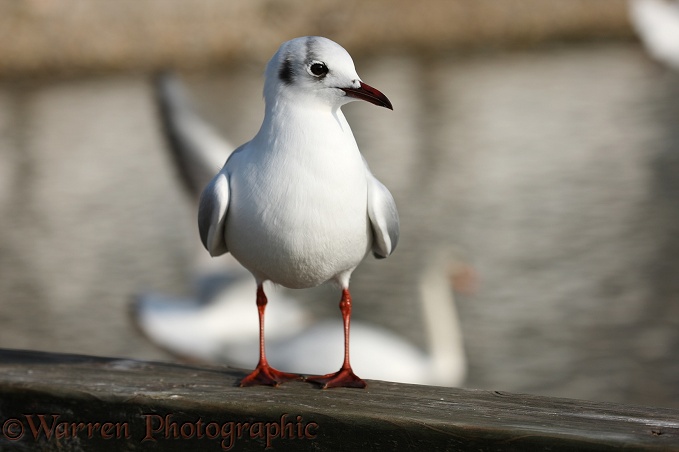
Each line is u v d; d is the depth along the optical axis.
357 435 4.57
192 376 5.46
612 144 25.12
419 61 38.00
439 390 5.15
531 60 37.06
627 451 4.11
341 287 5.66
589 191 21.30
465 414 4.55
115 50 37.44
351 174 5.17
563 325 14.19
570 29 41.16
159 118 9.95
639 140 25.33
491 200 20.98
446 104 30.42
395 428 4.48
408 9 41.81
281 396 4.90
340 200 5.14
